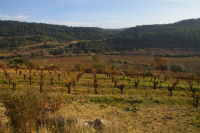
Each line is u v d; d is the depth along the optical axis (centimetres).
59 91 2081
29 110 511
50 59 10325
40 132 473
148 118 1082
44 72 4191
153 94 2119
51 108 740
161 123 990
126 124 943
